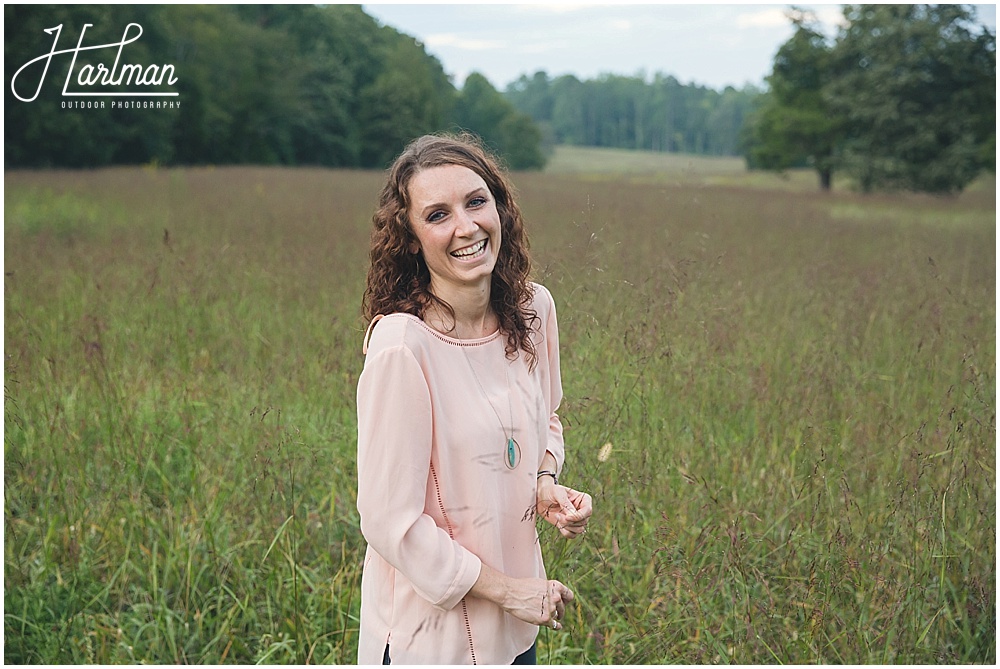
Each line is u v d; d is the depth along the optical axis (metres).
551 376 2.18
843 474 3.10
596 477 2.96
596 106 113.50
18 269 6.74
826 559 2.68
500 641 1.88
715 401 3.75
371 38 76.12
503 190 1.92
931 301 5.56
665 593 2.94
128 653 2.89
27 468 3.60
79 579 3.15
